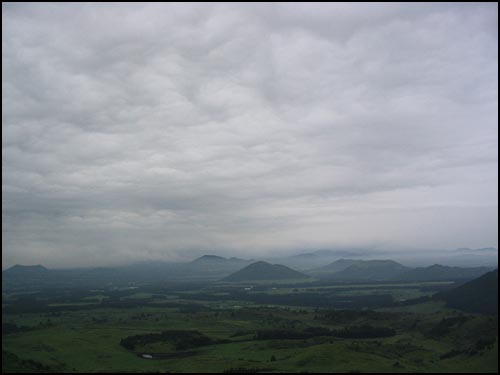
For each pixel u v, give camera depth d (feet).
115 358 617.21
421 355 617.21
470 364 551.59
